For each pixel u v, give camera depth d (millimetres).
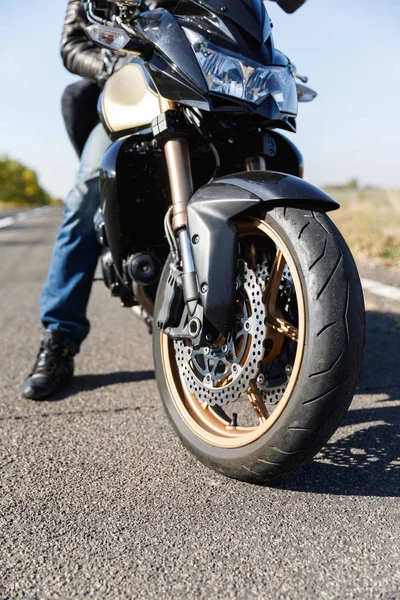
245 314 2471
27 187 152500
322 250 2232
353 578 1889
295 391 2254
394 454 2848
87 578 1930
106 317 6773
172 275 2688
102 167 3070
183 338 2619
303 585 1857
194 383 2703
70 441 3158
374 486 2525
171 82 2596
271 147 2768
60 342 4035
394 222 12516
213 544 2107
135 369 4625
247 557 2020
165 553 2059
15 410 3689
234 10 2682
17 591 1872
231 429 2717
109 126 3189
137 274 3094
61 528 2252
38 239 19359
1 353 5191
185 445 2791
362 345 2227
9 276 10547
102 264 3555
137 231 3211
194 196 2504
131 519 2307
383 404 3596
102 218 3430
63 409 3701
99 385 4219
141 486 2596
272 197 2295
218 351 2553
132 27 2703
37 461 2900
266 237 2607
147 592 1848
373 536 2137
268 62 2699
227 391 2529
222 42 2631
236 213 2371
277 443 2301
